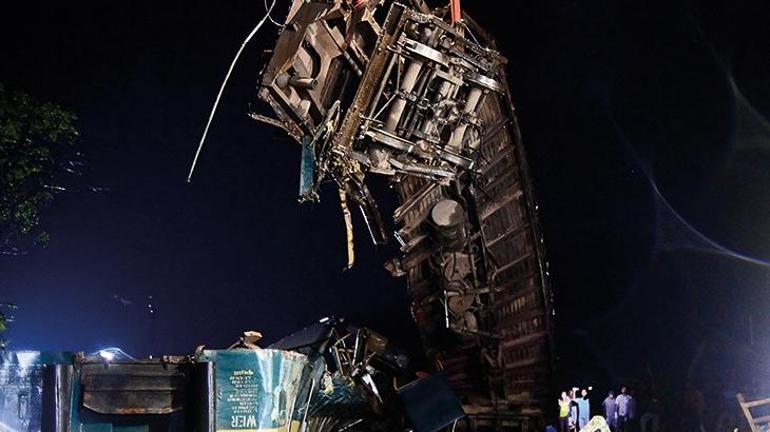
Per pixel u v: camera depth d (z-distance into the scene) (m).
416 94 11.98
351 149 11.70
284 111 11.46
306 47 11.31
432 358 17.80
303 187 11.66
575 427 19.27
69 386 8.19
